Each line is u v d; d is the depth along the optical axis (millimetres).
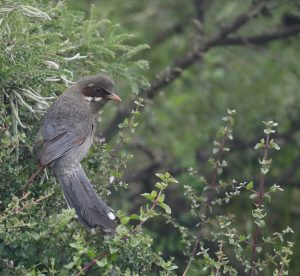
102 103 11883
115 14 19344
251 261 10258
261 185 10219
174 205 17922
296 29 18875
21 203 10023
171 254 16641
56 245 9672
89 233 9938
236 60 20250
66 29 12133
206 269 10336
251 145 19344
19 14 10492
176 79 19922
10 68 10219
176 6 20828
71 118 11125
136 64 12578
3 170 10070
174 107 19547
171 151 19656
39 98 10617
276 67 19953
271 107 19828
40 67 10672
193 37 20578
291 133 19797
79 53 11883
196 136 19547
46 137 10828
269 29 19594
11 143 10102
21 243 9578
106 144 11312
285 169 19875
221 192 18062
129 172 19359
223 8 19062
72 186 10727
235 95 19984
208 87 19984
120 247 9586
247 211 18266
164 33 20828
